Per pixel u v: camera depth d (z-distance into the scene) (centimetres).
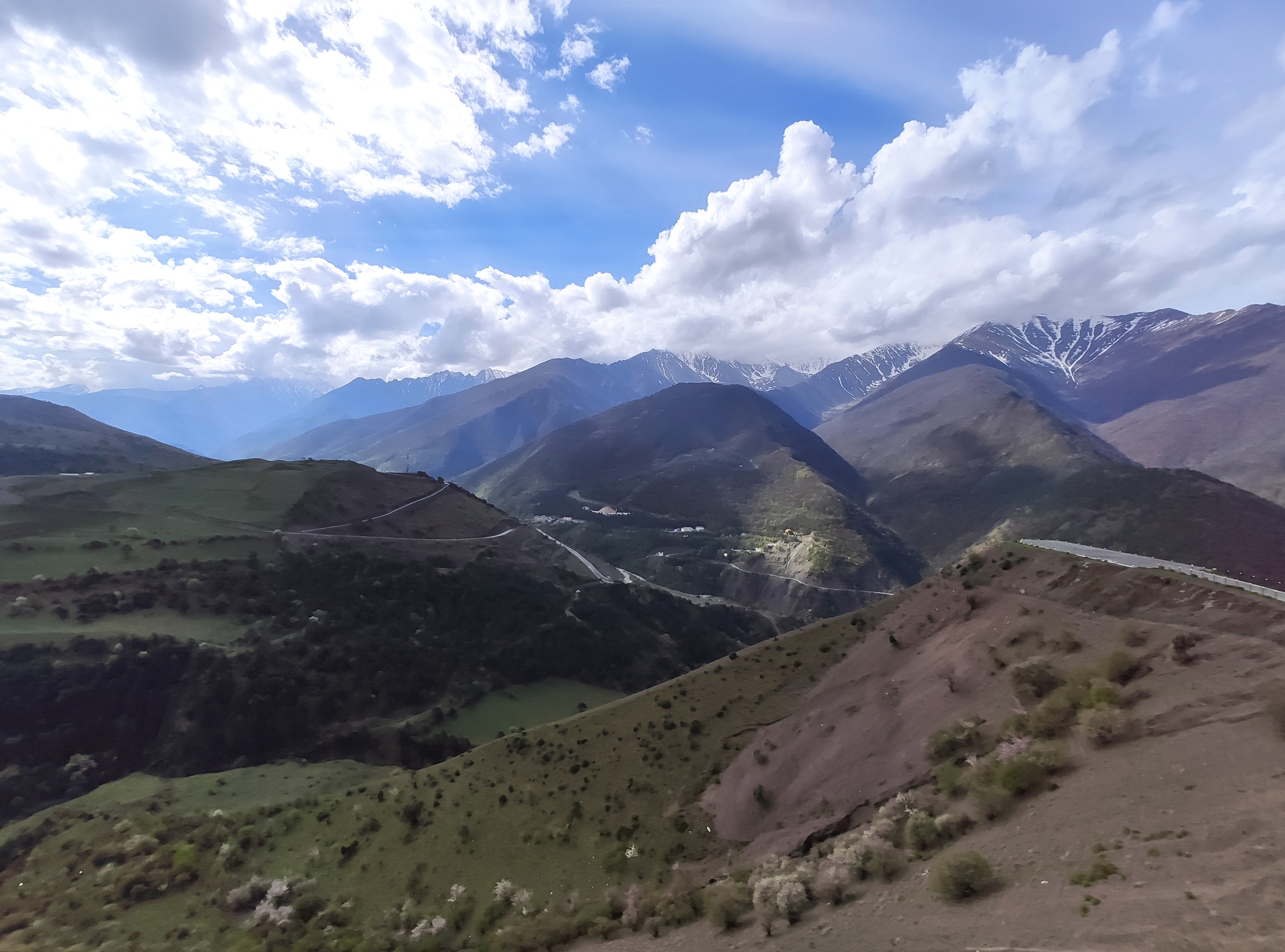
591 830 3831
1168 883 1374
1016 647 3409
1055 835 1842
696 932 2520
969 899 1716
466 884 3703
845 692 4228
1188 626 2788
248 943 3456
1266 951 1046
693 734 4469
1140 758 2038
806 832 3008
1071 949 1291
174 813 5019
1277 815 1445
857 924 1888
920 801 2644
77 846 4597
